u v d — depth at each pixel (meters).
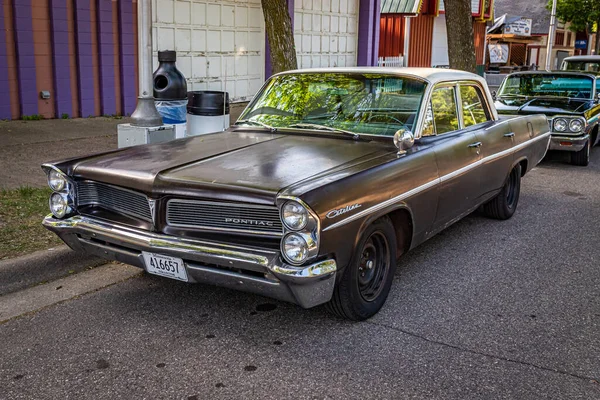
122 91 12.54
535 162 7.25
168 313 4.26
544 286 4.88
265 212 3.57
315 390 3.30
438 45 27.39
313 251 3.44
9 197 6.27
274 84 5.50
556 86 11.01
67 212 4.22
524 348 3.82
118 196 4.09
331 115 4.99
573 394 3.30
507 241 6.08
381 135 4.66
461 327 4.10
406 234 4.56
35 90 11.24
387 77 5.03
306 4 17.17
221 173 3.84
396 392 3.29
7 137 9.59
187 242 3.67
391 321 4.18
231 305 4.41
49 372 3.46
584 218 7.03
